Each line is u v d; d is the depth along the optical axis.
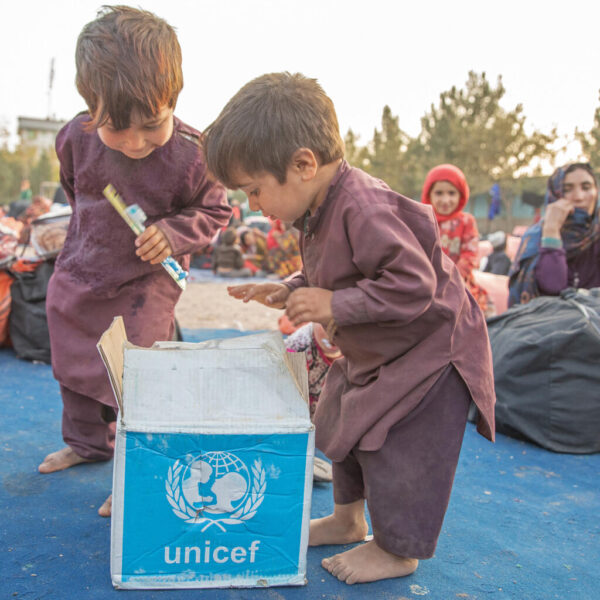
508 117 41.38
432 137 45.19
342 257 1.46
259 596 1.47
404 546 1.52
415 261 1.37
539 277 3.40
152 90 1.60
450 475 1.55
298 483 1.45
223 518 1.45
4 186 55.47
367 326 1.50
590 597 1.55
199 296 7.62
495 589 1.57
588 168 3.54
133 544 1.44
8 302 3.69
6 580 1.49
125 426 1.38
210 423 1.40
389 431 1.53
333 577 1.58
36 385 3.21
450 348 1.53
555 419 2.66
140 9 1.75
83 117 1.92
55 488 2.02
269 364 1.46
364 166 52.34
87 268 1.96
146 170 1.88
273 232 9.40
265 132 1.40
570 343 2.67
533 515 2.01
